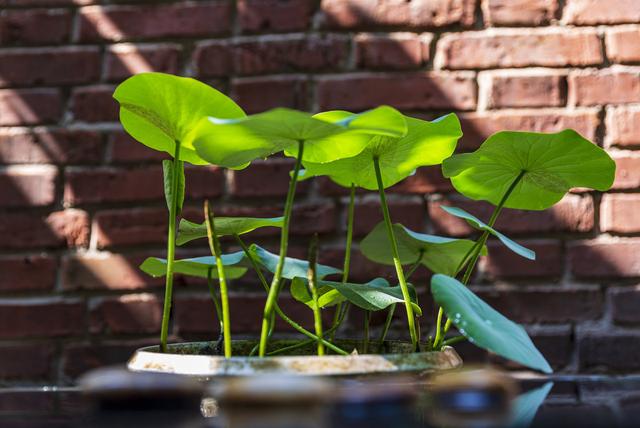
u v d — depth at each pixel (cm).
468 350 166
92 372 169
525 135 120
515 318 166
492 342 94
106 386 81
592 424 69
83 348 170
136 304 170
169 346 122
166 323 120
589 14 169
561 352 165
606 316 165
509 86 169
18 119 174
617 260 166
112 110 173
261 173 170
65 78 174
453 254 133
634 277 165
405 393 76
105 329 170
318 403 72
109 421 77
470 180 129
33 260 171
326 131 102
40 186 173
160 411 81
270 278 168
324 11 172
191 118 115
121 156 172
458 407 75
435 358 106
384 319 165
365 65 171
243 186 170
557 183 127
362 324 166
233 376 97
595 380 122
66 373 169
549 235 167
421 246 133
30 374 170
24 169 173
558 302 166
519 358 94
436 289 101
